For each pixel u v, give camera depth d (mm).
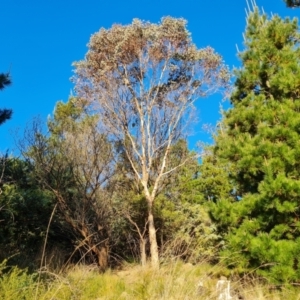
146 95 17484
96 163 15719
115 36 16828
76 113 19891
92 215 15531
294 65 8430
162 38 16797
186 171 17969
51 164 15367
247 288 5848
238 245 7164
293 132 7660
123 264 14461
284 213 7406
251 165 7797
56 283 5207
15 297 4734
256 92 9477
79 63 17188
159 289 4594
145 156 17203
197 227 14219
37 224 14070
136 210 16719
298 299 5754
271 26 9336
